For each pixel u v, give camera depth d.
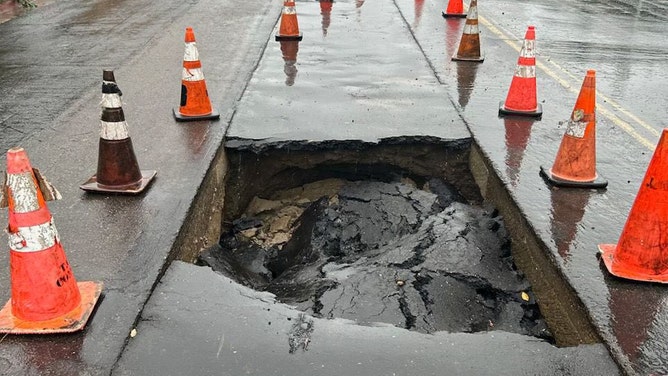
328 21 11.78
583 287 3.74
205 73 8.09
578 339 3.62
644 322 3.46
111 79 4.61
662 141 3.60
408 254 4.55
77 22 11.53
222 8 12.99
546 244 4.20
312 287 4.28
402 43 10.13
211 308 3.57
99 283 3.61
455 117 6.66
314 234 5.35
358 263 4.61
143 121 6.32
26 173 3.05
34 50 9.38
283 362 3.17
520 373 3.14
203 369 3.09
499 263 4.57
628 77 8.83
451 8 12.48
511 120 6.62
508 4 15.40
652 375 3.09
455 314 4.00
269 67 8.50
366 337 3.41
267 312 3.58
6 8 12.76
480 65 8.96
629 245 3.80
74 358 3.09
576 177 5.09
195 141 5.80
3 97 7.16
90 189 4.76
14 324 3.23
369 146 5.99
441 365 3.19
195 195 4.79
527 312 4.13
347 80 7.98
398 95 7.40
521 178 5.22
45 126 6.25
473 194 6.16
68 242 4.08
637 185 5.18
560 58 9.82
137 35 10.44
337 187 6.34
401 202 5.66
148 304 3.54
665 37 11.91
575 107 5.04
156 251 4.00
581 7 15.46
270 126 6.25
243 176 6.07
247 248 5.61
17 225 3.09
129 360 3.12
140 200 4.67
